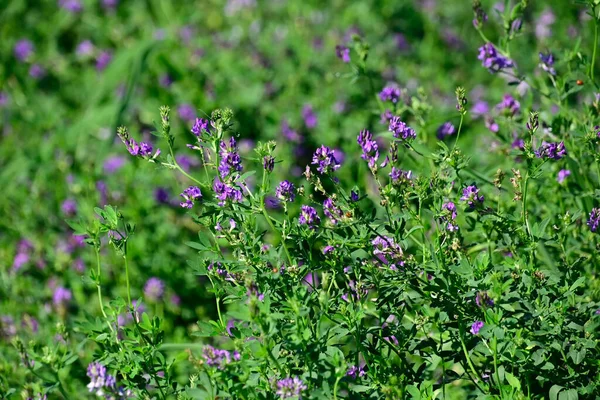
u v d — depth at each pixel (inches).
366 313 201.3
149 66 431.2
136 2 519.2
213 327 195.2
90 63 484.1
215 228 198.2
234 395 186.1
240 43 475.2
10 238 350.3
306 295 185.5
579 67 243.1
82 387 256.8
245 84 427.8
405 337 202.1
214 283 197.8
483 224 209.6
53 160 383.6
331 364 178.9
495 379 197.6
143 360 199.8
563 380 195.9
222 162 196.5
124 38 496.7
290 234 201.0
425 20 478.6
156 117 404.2
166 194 345.4
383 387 179.8
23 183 378.0
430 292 205.2
